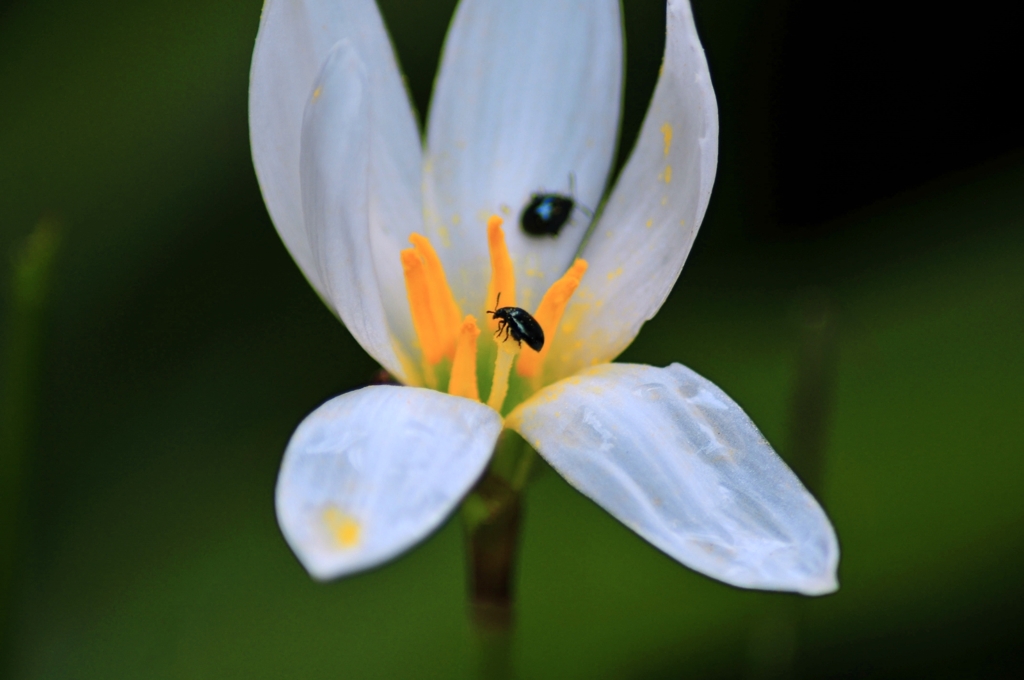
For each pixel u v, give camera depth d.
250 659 0.28
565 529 0.29
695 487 0.24
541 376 0.26
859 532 0.29
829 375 0.27
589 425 0.25
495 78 0.27
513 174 0.27
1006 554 0.29
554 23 0.27
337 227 0.25
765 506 0.24
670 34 0.25
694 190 0.25
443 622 0.29
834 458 0.29
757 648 0.28
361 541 0.23
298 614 0.29
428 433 0.24
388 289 0.27
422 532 0.23
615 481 0.24
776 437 0.29
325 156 0.24
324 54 0.26
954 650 0.29
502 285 0.26
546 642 0.29
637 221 0.26
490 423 0.25
